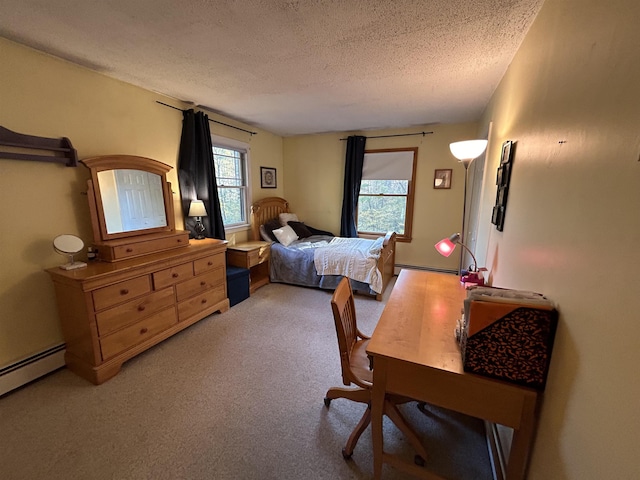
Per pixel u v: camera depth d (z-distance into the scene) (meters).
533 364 0.96
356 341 1.81
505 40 1.71
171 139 2.95
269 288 3.84
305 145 4.91
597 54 0.78
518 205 1.45
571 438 0.77
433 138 4.14
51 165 2.02
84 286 1.80
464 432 1.60
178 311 2.50
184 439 1.52
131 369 2.10
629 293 0.58
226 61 2.06
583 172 0.82
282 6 1.43
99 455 1.43
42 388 1.89
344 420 1.66
